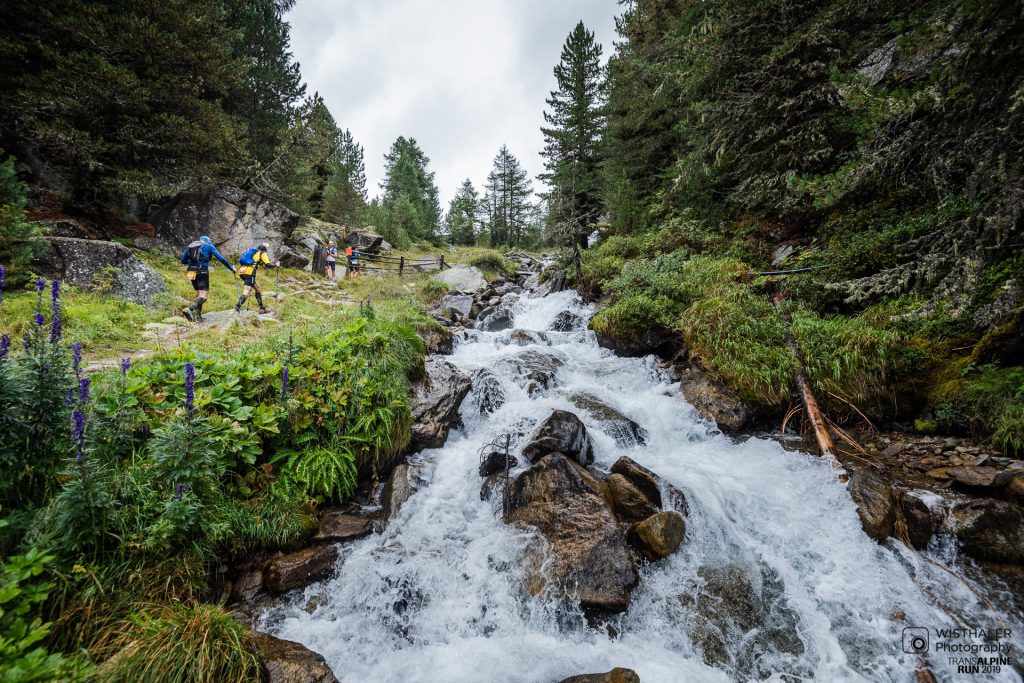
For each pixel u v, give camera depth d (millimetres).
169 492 3203
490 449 5520
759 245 10148
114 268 8602
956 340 5656
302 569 3623
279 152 20531
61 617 2521
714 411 6402
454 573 3857
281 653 2748
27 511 2799
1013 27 4344
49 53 10617
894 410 5645
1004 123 4676
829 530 4137
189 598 3047
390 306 11344
